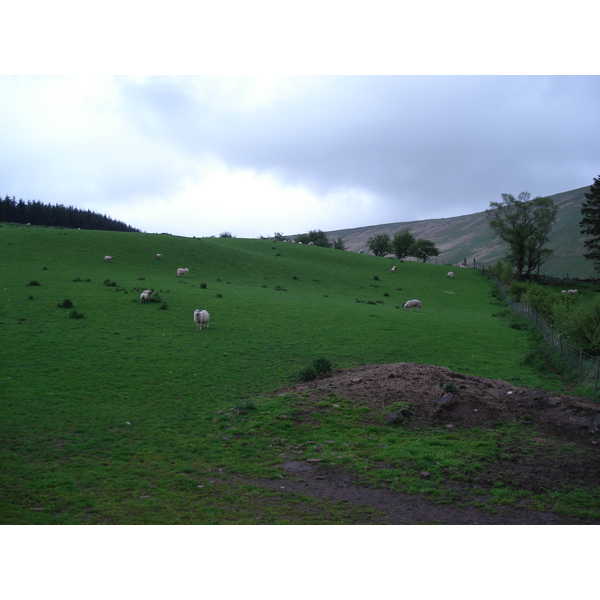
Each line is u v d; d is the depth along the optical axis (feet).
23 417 55.47
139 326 109.40
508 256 323.98
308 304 156.25
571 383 84.23
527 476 43.04
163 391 69.87
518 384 81.46
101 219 559.38
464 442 51.06
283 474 43.68
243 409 61.00
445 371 72.64
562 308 106.01
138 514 34.45
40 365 76.07
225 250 261.65
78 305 124.16
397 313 156.25
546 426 55.67
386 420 56.59
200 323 112.37
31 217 454.40
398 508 36.99
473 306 203.82
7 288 138.41
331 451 49.16
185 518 34.14
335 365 88.53
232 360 88.22
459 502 38.09
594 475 43.16
